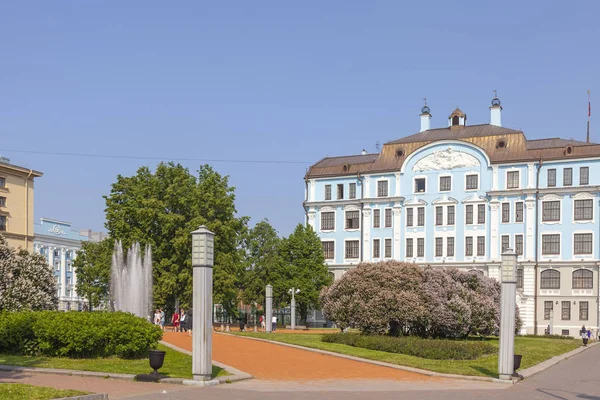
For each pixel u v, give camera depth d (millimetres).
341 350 37031
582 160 74500
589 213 74000
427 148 81438
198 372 24281
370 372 29609
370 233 83188
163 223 65438
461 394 23656
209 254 24891
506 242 77000
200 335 24406
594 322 72562
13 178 79500
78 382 23750
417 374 29438
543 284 75312
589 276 73500
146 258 63094
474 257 77938
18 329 29641
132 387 23047
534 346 48875
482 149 78500
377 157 86688
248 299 82750
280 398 21375
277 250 84250
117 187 68000
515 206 76938
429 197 80750
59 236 105000
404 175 82312
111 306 64250
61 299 104312
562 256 74688
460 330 47719
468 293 49406
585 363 39406
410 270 48719
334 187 86250
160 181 68688
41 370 25922
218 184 70250
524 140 78438
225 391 22672
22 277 40062
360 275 48750
